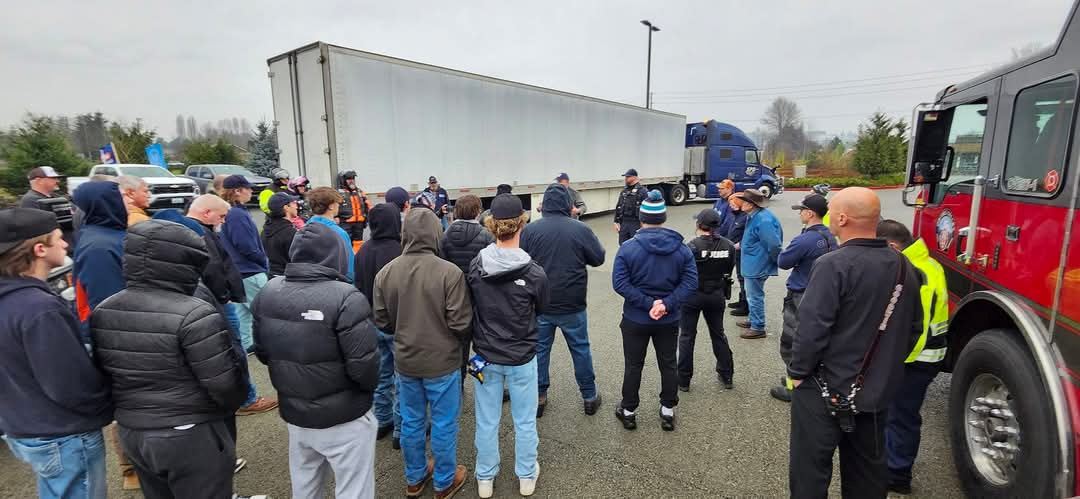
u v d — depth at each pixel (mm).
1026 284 2461
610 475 3004
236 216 4512
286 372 2076
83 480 1884
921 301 2223
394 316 2631
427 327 2561
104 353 1818
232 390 1938
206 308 1891
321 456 2309
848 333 2109
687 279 3291
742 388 4133
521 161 11734
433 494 2867
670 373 3404
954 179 3477
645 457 3186
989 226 2898
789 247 3816
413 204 5609
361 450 2229
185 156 30172
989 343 2607
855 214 2119
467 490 2900
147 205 3662
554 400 3980
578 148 13570
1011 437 2508
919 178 3752
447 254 3539
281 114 8727
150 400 1829
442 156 9812
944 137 3646
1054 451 2117
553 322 3557
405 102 9055
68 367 1724
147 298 1816
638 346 3363
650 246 3168
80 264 2676
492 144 10930
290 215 4770
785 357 3453
